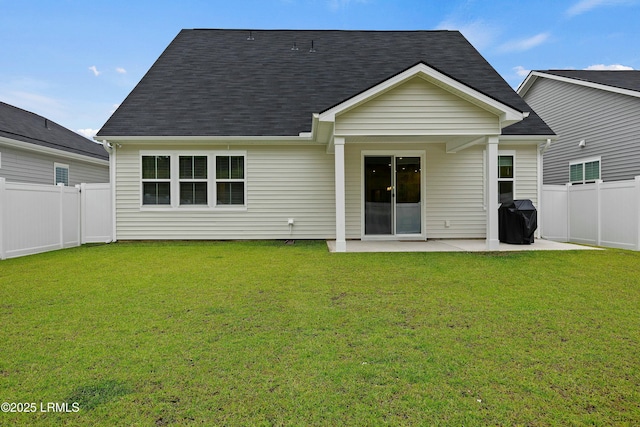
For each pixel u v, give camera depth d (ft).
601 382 7.95
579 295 14.67
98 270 20.11
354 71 38.78
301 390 7.71
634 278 17.61
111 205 33.37
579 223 33.27
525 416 6.82
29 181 41.60
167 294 15.12
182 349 9.70
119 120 33.04
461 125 26.21
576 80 42.37
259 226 34.22
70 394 7.56
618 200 29.01
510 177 34.65
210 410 7.04
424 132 26.16
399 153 34.17
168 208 33.73
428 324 11.51
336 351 9.56
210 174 33.83
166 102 35.04
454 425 6.57
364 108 26.21
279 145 34.06
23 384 7.93
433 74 25.21
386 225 34.42
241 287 16.26
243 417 6.82
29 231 26.50
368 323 11.64
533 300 14.01
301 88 36.94
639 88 36.22
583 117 42.27
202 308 13.23
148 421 6.70
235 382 8.03
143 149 33.42
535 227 29.78
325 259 23.43
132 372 8.46
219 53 41.04
